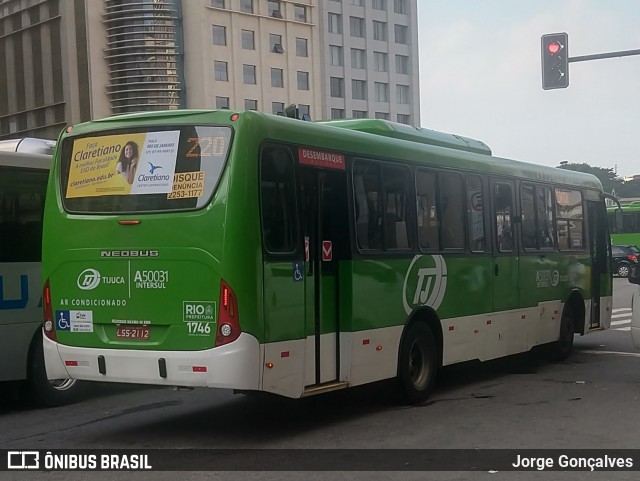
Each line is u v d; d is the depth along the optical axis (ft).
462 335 34.88
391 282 30.32
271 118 25.64
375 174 30.07
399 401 31.94
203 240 24.38
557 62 62.54
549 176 43.27
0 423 29.94
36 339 32.45
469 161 36.09
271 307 24.88
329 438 26.48
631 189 347.56
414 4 313.32
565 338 44.65
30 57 208.95
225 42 249.75
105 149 26.55
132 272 25.41
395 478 21.67
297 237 26.14
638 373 40.27
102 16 189.67
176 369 24.47
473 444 25.45
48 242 27.12
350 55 289.94
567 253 44.65
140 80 171.42
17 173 31.96
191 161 25.08
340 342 28.07
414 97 310.24
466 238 35.53
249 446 25.45
